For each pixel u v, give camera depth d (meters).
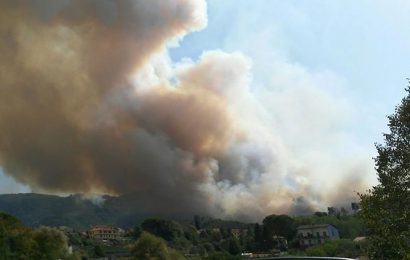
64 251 125.69
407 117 38.47
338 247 130.88
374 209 37.03
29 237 115.31
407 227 35.25
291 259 13.18
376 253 36.81
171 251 152.62
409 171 37.16
